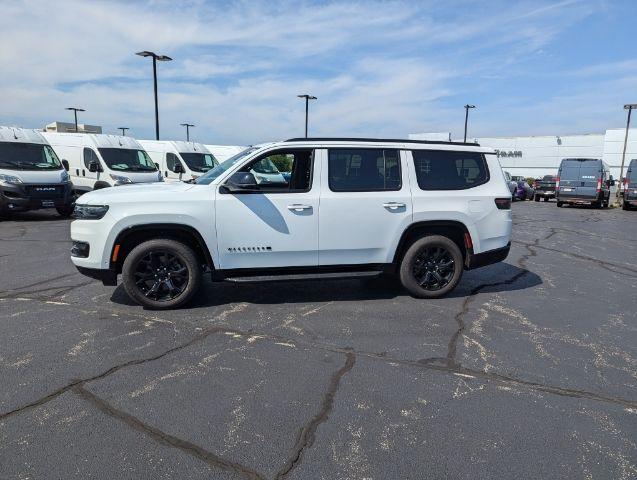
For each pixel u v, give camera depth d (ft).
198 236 17.38
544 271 26.20
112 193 17.48
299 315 17.48
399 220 18.85
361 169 18.74
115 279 17.49
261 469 8.77
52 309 17.65
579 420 10.62
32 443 9.38
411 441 9.72
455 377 12.64
